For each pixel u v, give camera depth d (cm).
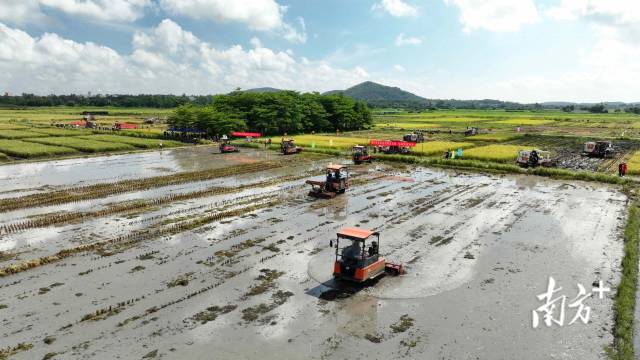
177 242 2661
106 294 1977
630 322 1803
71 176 4725
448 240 2811
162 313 1823
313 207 3578
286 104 10375
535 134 11012
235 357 1541
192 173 5006
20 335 1639
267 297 1986
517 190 4375
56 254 2412
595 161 6450
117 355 1533
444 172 5441
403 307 1925
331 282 2155
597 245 2753
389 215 3375
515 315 1875
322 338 1672
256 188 4284
